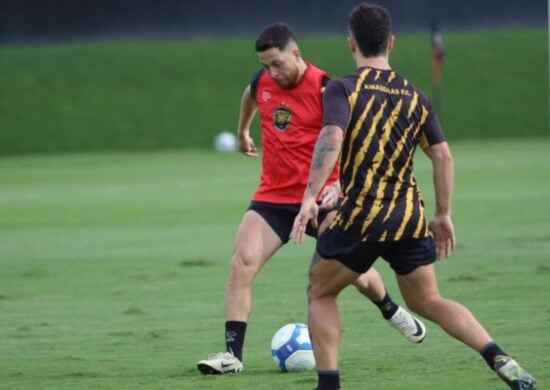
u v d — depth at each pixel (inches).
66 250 2388.0
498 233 2432.3
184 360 1249.4
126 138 6574.8
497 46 7608.3
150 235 2632.9
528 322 1417.3
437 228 982.4
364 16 973.2
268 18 7795.3
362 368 1165.1
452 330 970.7
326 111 944.9
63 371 1194.0
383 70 969.5
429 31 7819.9
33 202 3558.1
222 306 1656.0
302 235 938.1
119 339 1396.4
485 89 7106.3
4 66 7367.1
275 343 1174.3
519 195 3270.2
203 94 7121.1
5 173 4933.6
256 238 1210.0
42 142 6486.2
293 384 1094.4
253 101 1286.9
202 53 7618.1
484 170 4229.8
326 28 7770.7
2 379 1151.6
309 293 1005.2
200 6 7824.8
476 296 1640.0
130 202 3459.6
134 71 7377.0
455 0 7839.6
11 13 7687.0
